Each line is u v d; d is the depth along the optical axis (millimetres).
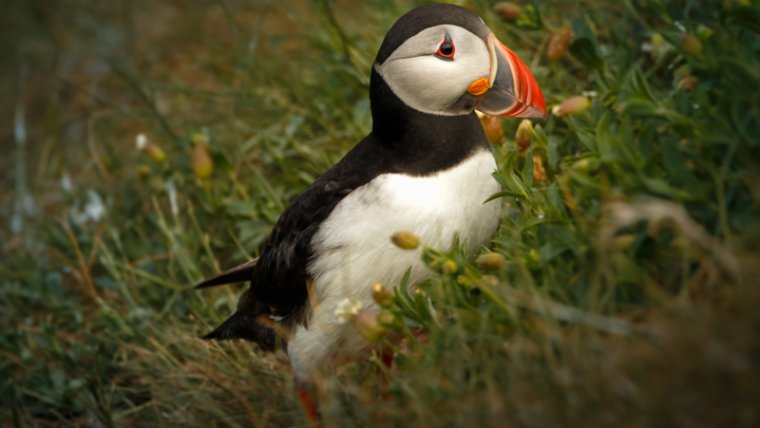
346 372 8117
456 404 6133
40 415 9820
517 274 6672
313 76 11875
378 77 7352
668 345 5430
